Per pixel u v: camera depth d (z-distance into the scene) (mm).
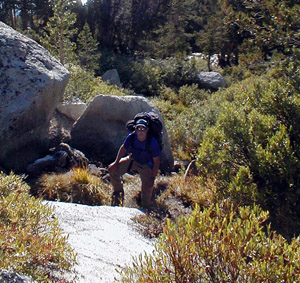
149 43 30672
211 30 29266
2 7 30000
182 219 3418
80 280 3449
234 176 6129
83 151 9484
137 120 6688
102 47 29641
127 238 4938
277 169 5777
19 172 7922
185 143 11438
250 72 15461
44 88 8156
